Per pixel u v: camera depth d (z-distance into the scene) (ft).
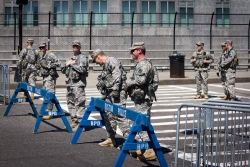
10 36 91.97
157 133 36.14
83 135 34.32
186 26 101.55
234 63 52.65
